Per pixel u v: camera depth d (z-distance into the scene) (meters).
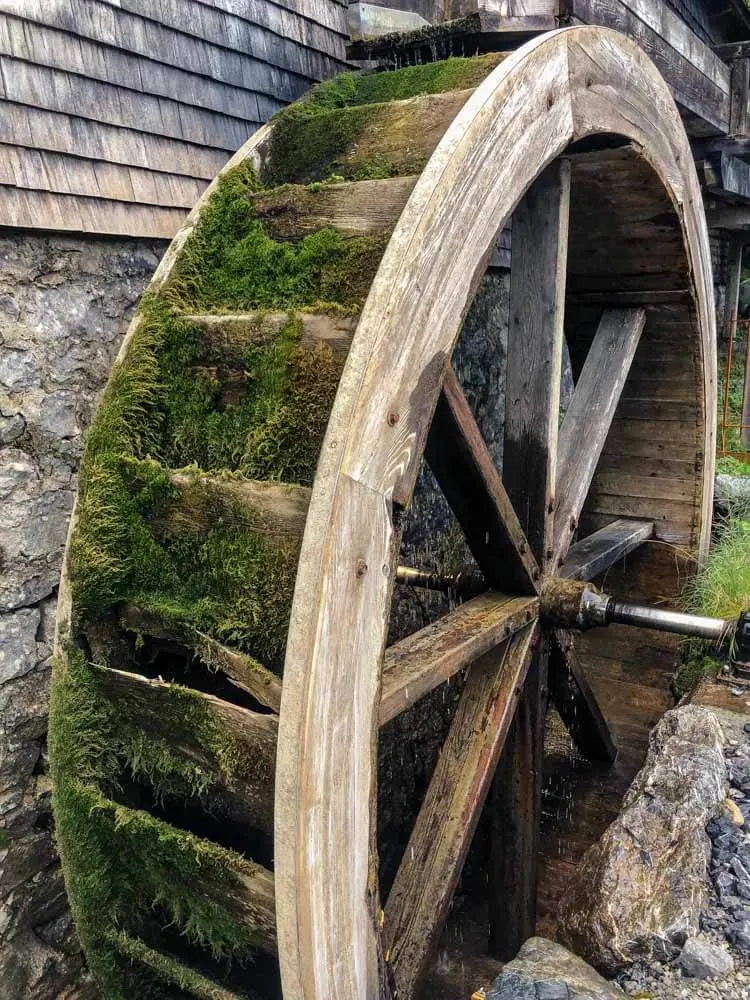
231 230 2.16
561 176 2.26
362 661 1.50
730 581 3.40
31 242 2.31
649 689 3.65
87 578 1.98
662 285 3.02
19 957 2.49
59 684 2.03
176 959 1.95
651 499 3.63
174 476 1.88
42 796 2.52
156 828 1.81
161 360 2.06
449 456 2.00
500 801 2.54
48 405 2.41
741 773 2.19
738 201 5.83
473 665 2.31
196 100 2.67
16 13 2.12
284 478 1.78
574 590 2.38
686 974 1.74
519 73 1.80
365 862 1.56
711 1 6.23
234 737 1.72
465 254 1.69
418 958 1.83
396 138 2.08
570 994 1.62
